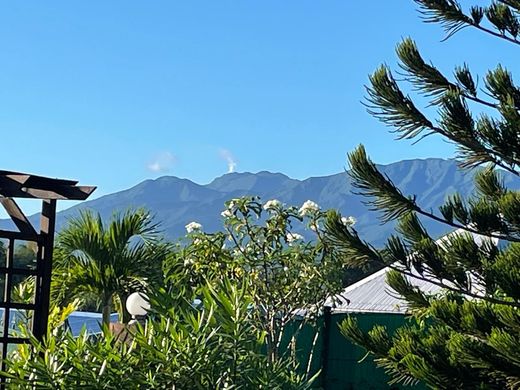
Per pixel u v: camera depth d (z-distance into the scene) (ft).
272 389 20.97
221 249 36.47
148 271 40.98
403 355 29.30
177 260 37.86
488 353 26.81
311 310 38.58
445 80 29.86
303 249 36.70
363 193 29.30
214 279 35.37
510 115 27.63
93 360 20.86
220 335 21.04
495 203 29.35
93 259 40.63
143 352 20.92
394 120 29.17
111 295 41.22
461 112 27.94
